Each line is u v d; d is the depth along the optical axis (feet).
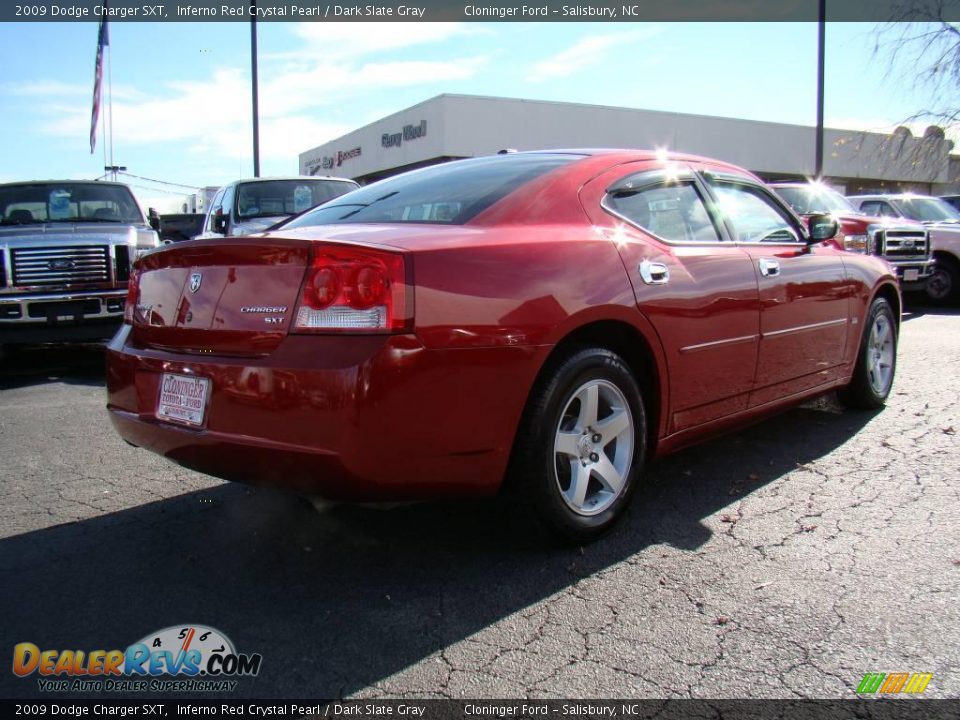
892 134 56.24
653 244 11.59
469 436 9.04
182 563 10.51
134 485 13.83
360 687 7.64
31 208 29.89
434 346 8.64
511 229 10.14
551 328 9.58
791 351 14.08
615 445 10.97
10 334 25.95
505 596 9.38
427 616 8.95
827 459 14.35
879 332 17.67
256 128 62.54
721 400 12.60
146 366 10.30
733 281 12.53
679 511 11.98
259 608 9.25
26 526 11.91
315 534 11.39
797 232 15.31
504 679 7.71
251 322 9.22
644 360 11.35
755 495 12.59
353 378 8.32
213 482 13.93
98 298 26.58
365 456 8.44
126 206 31.45
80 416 19.42
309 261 8.86
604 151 12.42
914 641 8.21
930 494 12.39
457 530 11.38
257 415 8.84
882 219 39.09
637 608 9.01
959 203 57.57
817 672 7.71
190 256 10.03
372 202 12.30
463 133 100.68
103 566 10.45
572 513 10.30
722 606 9.02
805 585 9.46
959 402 18.30
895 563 9.99
